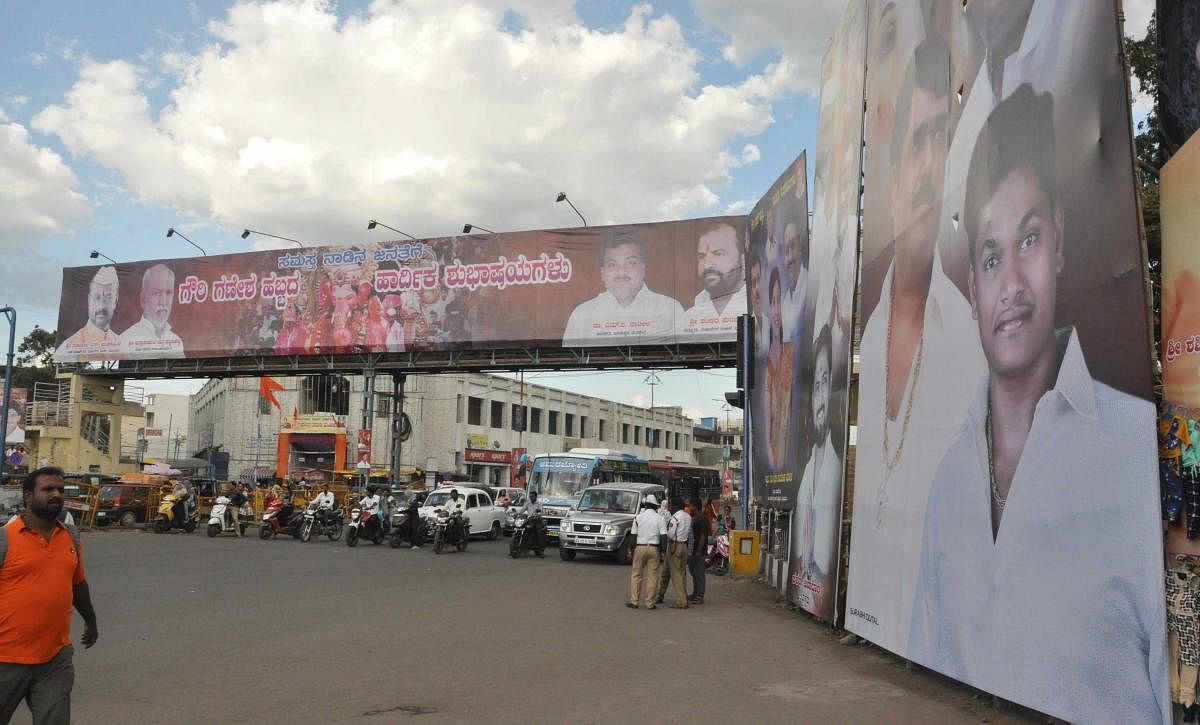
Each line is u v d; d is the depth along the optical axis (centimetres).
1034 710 732
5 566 479
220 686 812
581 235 3369
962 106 892
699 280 3191
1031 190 753
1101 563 638
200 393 8250
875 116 1180
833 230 1391
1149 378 605
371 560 2177
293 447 5409
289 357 3816
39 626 482
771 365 1834
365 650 1001
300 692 794
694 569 1534
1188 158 619
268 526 2919
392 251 3631
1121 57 644
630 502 2420
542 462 3058
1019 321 759
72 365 4191
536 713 734
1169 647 600
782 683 881
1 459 3472
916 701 809
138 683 821
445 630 1152
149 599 1395
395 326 3588
